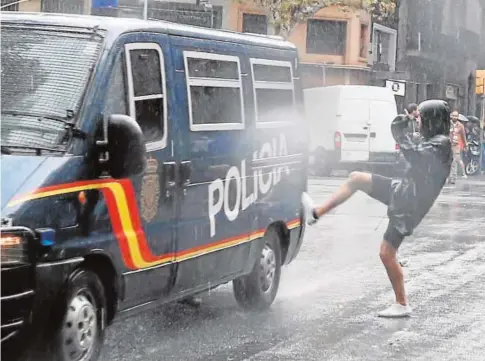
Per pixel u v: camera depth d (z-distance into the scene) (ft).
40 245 18.38
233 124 26.89
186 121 24.17
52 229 18.69
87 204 19.80
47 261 18.61
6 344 18.28
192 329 26.55
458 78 163.32
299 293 32.50
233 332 26.27
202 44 25.48
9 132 19.88
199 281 25.20
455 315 29.12
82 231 19.65
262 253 29.30
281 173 30.22
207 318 28.17
